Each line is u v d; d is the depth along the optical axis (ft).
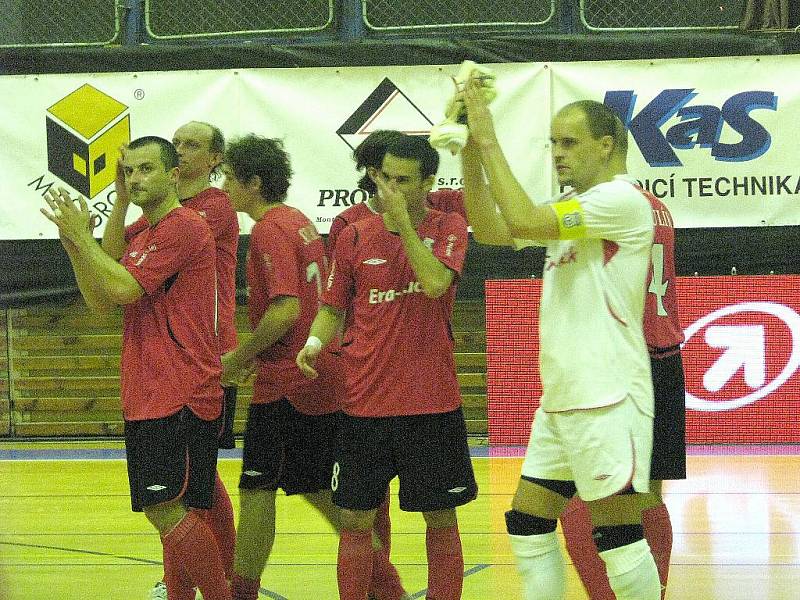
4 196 90.94
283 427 43.01
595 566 39.14
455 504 37.50
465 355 94.43
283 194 44.78
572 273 32.91
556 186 88.48
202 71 90.43
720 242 88.17
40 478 78.48
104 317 97.55
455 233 38.24
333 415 43.16
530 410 88.89
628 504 32.76
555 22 89.97
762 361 87.61
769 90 87.15
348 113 89.45
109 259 37.27
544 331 33.68
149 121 90.68
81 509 67.72
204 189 47.73
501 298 88.89
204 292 38.86
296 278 42.32
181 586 40.01
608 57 88.17
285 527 62.64
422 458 37.27
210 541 38.32
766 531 59.93
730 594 47.60
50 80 90.84
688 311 87.92
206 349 38.63
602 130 33.27
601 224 31.83
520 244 36.76
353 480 37.37
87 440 96.99
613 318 32.40
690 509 65.87
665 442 41.01
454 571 38.24
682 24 89.15
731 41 87.45
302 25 92.07
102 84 90.79
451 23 91.25
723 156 87.56
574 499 39.88
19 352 97.96
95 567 53.36
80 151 90.79
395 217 35.99
